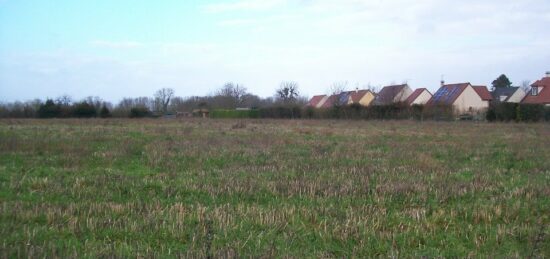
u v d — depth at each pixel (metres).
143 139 21.92
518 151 17.64
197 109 79.38
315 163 13.61
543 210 7.98
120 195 8.75
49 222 6.73
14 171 11.39
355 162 13.96
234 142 20.47
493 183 10.38
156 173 11.59
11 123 39.34
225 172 11.66
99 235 6.15
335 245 6.04
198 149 17.12
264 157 15.05
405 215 7.52
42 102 58.81
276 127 35.03
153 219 6.85
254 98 92.25
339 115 55.19
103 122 43.38
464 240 6.39
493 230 6.77
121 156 14.92
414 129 33.50
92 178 10.38
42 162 13.20
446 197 8.80
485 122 46.16
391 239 6.26
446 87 67.88
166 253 5.51
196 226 6.61
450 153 16.97
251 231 6.43
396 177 11.06
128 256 5.34
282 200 8.46
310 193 9.05
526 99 59.56
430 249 5.94
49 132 26.42
